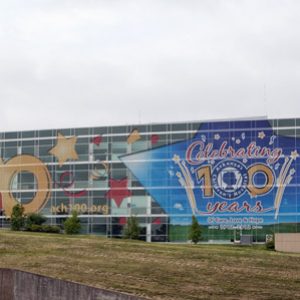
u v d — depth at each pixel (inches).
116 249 1627.7
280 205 3754.9
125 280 1174.3
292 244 2440.9
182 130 3932.1
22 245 1680.6
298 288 1111.6
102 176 4020.7
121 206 3964.1
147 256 1498.5
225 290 1079.6
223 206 3821.4
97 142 4057.6
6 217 4160.9
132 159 3986.2
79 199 4040.4
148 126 3986.2
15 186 4170.8
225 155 3855.8
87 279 1184.8
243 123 3850.9
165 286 1114.7
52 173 4111.7
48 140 4148.6
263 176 3791.8
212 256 1505.9
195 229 3688.5
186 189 3885.3
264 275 1243.2
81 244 1731.1
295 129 3784.5
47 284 1035.3
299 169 3750.0
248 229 3772.1
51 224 4055.1
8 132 4220.0
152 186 3937.0
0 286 1098.7
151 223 3907.5
